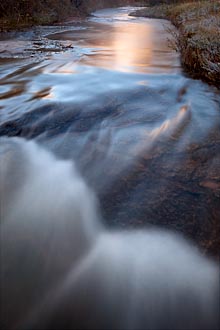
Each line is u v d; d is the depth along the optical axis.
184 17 15.62
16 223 2.14
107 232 2.04
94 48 9.76
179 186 2.48
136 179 2.60
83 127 3.64
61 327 1.46
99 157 2.98
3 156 3.07
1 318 1.50
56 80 5.85
